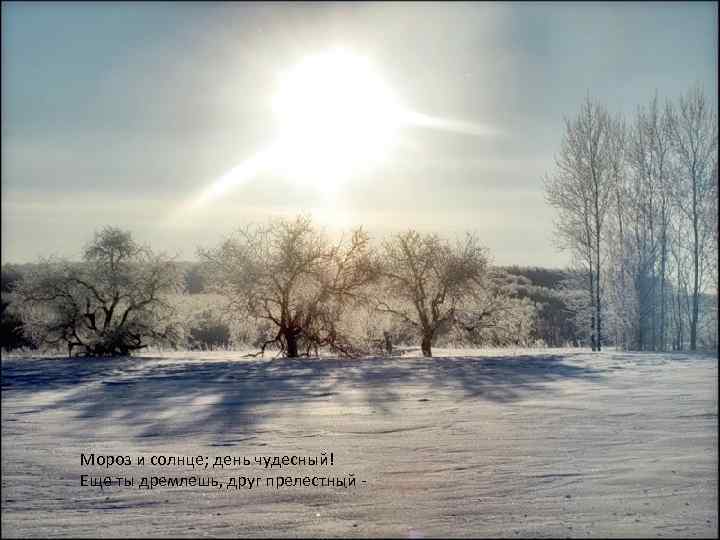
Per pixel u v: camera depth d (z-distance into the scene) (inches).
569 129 2007.9
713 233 1785.2
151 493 463.5
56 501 444.1
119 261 2023.9
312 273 1836.9
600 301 1967.3
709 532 354.0
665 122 1867.6
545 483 461.1
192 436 682.8
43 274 1962.4
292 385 1138.0
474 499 427.5
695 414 728.3
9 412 877.8
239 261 1859.0
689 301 1831.9
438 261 1900.8
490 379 1157.7
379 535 358.6
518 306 2038.6
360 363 1540.4
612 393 925.8
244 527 378.6
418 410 825.5
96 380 1290.6
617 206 1962.4
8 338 2160.4
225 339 2271.2
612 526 366.9
